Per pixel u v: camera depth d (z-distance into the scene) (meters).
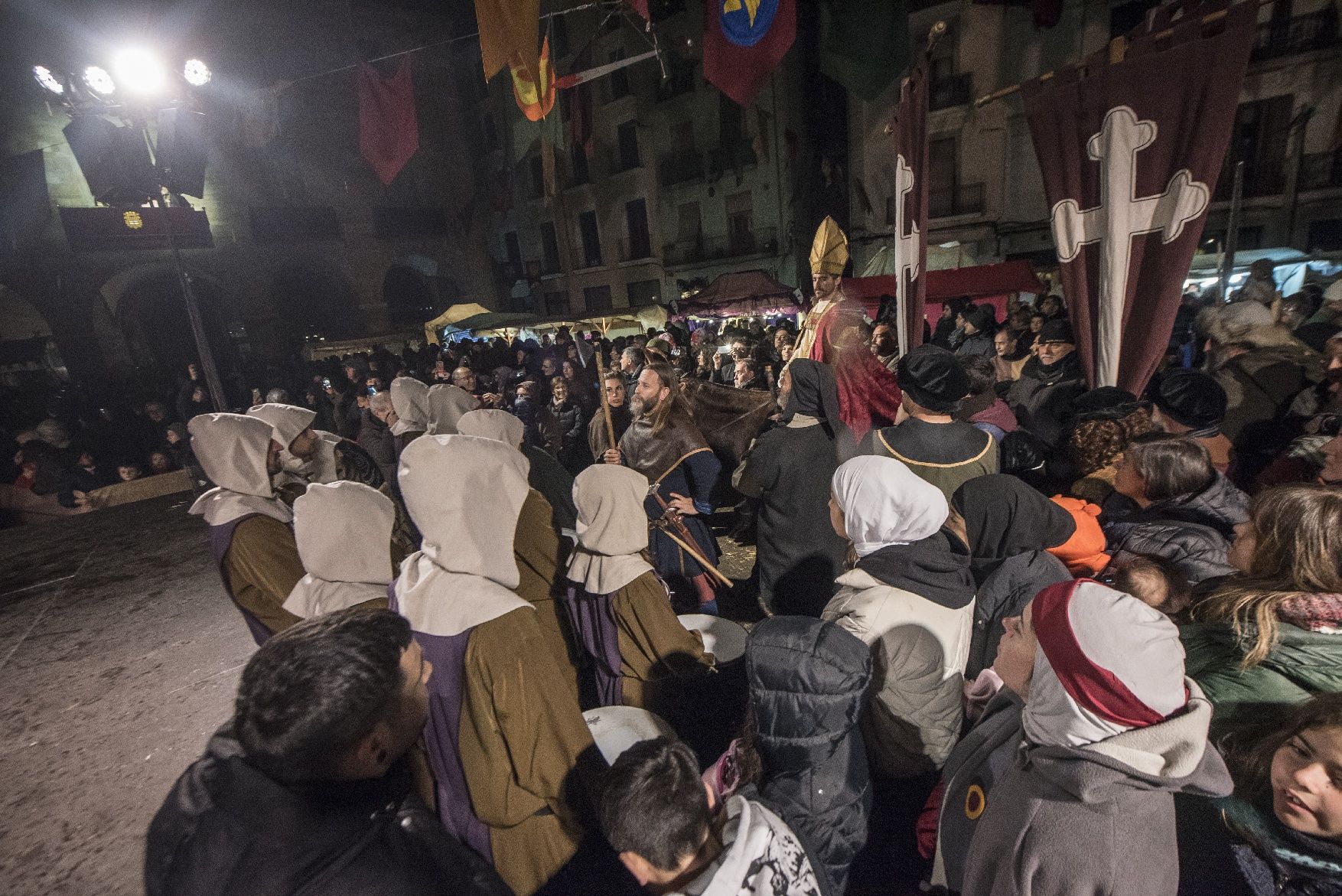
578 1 22.20
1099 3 14.98
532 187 26.11
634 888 1.67
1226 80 2.25
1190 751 0.82
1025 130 16.31
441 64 22.92
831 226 3.23
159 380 13.35
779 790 1.18
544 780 1.36
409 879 0.84
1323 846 1.01
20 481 7.52
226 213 17.98
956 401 2.07
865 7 8.18
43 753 2.77
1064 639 0.89
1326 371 2.74
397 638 0.95
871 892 1.61
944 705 1.50
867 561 1.49
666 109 21.94
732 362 7.19
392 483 3.90
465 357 12.40
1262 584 1.24
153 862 0.81
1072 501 1.96
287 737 0.78
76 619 4.20
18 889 2.04
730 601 3.53
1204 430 2.10
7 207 14.49
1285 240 14.27
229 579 2.29
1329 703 1.00
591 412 7.59
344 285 20.75
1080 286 2.76
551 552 2.21
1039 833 0.89
